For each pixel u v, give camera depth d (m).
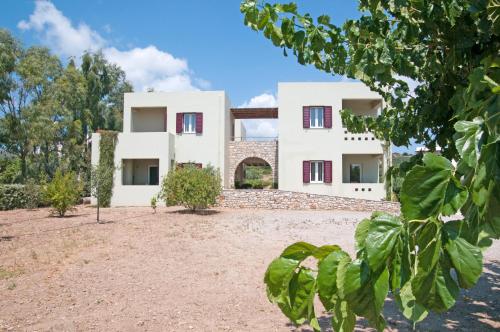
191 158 22.39
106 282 6.40
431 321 4.62
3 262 7.75
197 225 13.12
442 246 0.89
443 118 2.57
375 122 3.76
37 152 28.64
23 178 26.91
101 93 34.88
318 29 2.34
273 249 9.12
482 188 0.91
